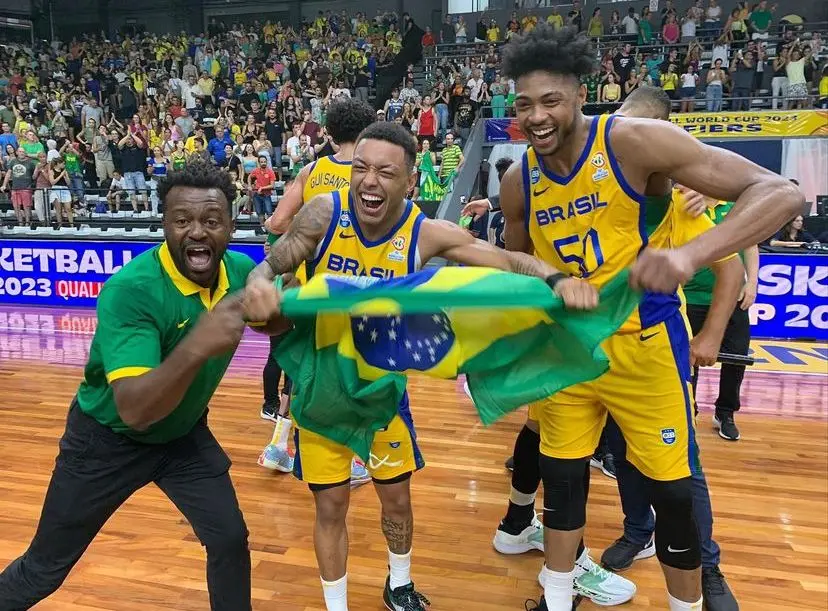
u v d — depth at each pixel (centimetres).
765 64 1148
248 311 123
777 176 132
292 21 1841
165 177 144
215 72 1436
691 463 173
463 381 480
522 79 152
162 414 131
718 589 206
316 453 181
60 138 1109
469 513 280
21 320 703
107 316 141
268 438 368
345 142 254
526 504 243
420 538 260
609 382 171
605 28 1488
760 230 126
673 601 177
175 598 221
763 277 615
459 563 242
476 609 215
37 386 472
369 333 158
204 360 123
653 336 165
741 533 263
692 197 186
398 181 159
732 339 356
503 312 149
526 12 1561
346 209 169
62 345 596
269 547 253
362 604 217
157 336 145
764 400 443
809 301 608
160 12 1892
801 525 270
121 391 132
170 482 164
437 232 168
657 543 175
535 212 173
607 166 158
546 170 167
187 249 143
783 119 943
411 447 197
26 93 1320
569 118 152
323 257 172
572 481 180
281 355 166
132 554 247
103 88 1382
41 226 871
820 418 407
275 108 1153
